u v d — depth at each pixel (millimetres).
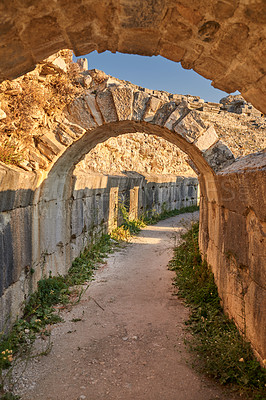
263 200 3297
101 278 7527
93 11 2578
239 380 3490
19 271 4777
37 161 5344
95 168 10930
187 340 4598
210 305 5496
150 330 4938
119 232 11898
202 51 2988
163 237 12523
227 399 3334
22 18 2445
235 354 3768
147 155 16766
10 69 3051
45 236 6102
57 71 5516
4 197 4023
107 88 5707
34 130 5438
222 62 3035
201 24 2586
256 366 3543
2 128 4859
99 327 5031
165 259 9266
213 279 6254
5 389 3412
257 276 3740
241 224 4273
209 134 5613
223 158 5543
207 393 3443
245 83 3211
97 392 3461
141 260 9219
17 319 4656
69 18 2605
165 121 5723
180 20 2619
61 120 5637
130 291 6688
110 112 5688
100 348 4391
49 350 4215
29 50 2887
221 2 2270
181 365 3980
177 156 20516
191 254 8203
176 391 3484
